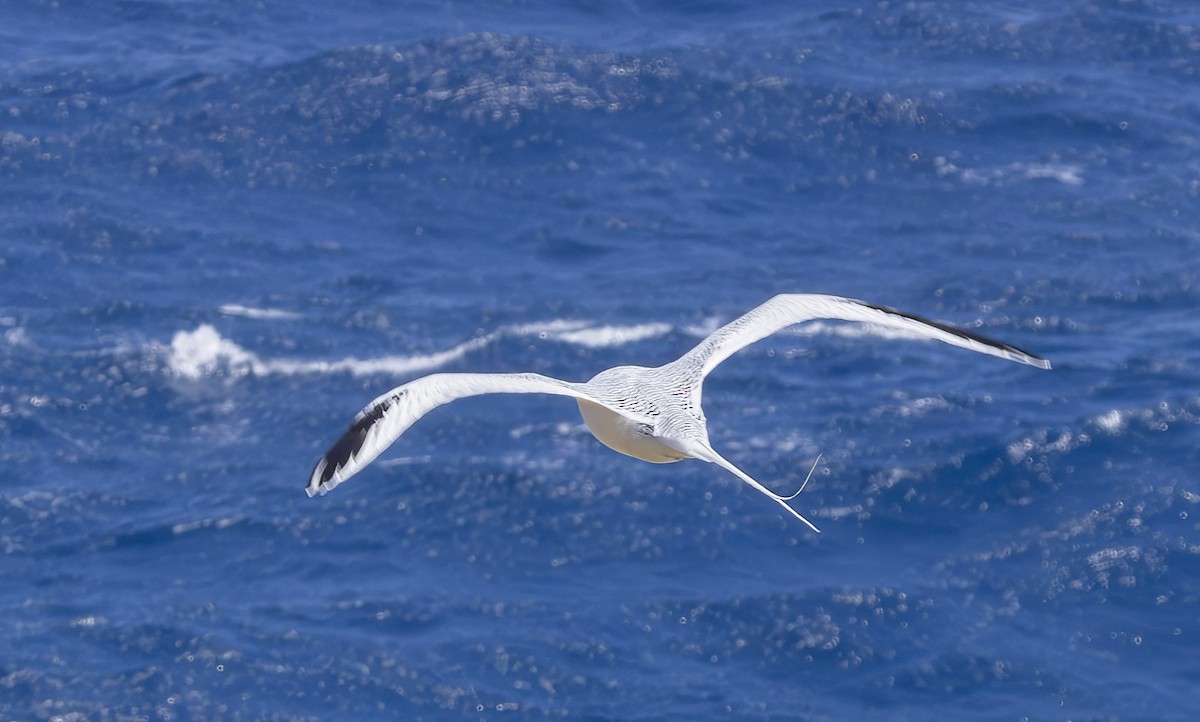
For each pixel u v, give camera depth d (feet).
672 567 126.11
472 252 169.89
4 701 113.19
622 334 155.33
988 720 112.37
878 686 115.55
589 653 117.70
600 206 177.27
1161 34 206.49
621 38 205.46
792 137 188.03
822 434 139.95
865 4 213.87
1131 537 127.85
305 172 181.27
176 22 208.13
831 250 169.37
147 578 125.80
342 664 116.88
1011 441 137.90
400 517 131.54
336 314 158.61
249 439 142.20
